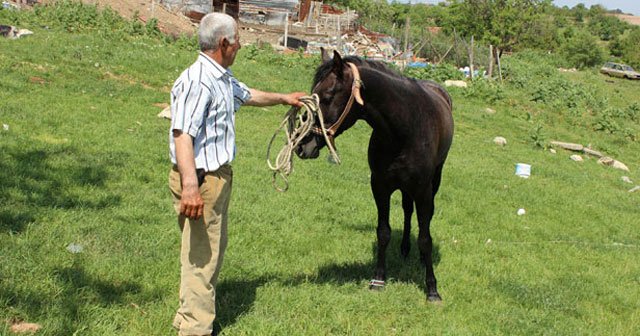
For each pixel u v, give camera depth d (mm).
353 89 4371
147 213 6395
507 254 7031
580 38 60719
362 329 4504
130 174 7703
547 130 19578
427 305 5137
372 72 4539
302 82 18938
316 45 32188
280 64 21594
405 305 5051
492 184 10875
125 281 4727
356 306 4887
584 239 8438
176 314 4016
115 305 4285
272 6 33375
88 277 4645
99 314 4133
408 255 6426
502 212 9047
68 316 4023
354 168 10422
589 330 5070
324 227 7020
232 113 3822
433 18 101625
